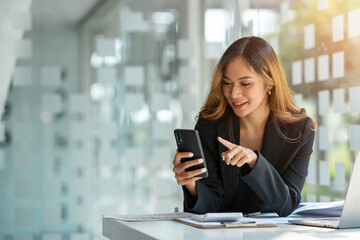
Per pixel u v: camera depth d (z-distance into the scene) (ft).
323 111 10.93
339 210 4.99
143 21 14.99
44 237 14.10
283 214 5.29
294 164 5.81
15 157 13.96
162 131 15.02
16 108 13.99
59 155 14.24
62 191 14.24
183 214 5.15
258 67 5.58
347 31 10.25
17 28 14.03
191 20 15.37
